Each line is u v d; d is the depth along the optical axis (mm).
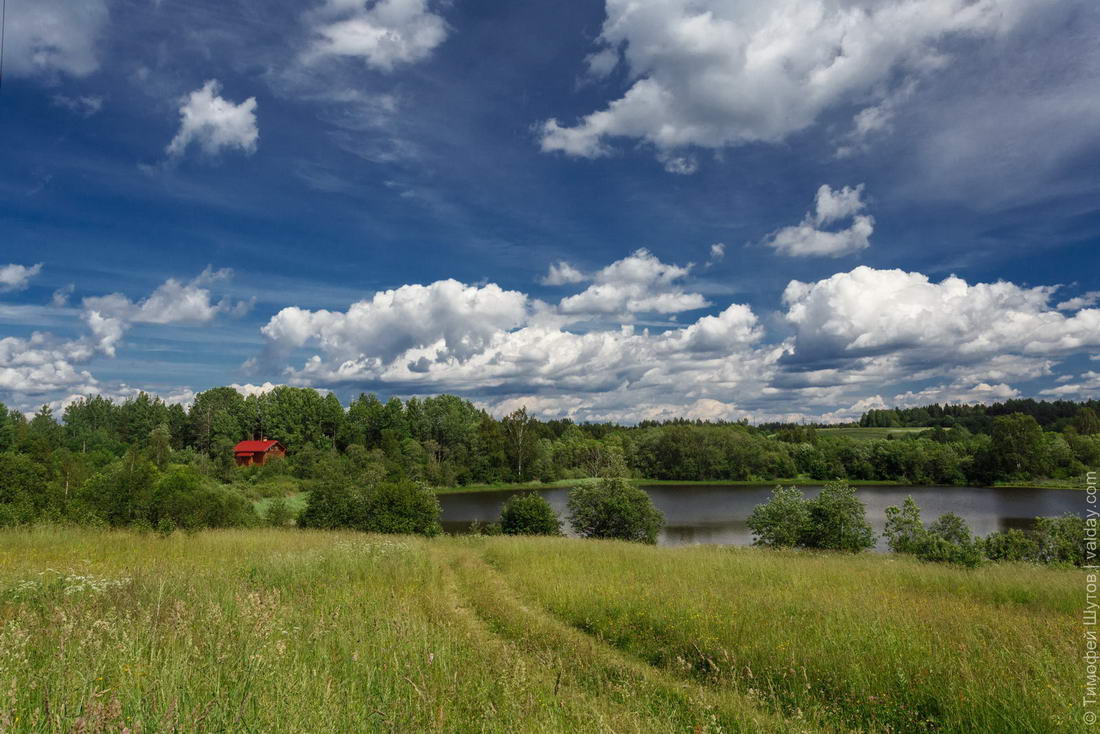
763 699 6258
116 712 3533
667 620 9578
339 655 6457
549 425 157500
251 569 12500
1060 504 58406
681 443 106312
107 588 8719
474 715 5062
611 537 36312
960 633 8148
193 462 70625
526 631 9320
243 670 4812
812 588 12594
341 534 23094
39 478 30125
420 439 106812
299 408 104188
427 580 13477
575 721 5090
